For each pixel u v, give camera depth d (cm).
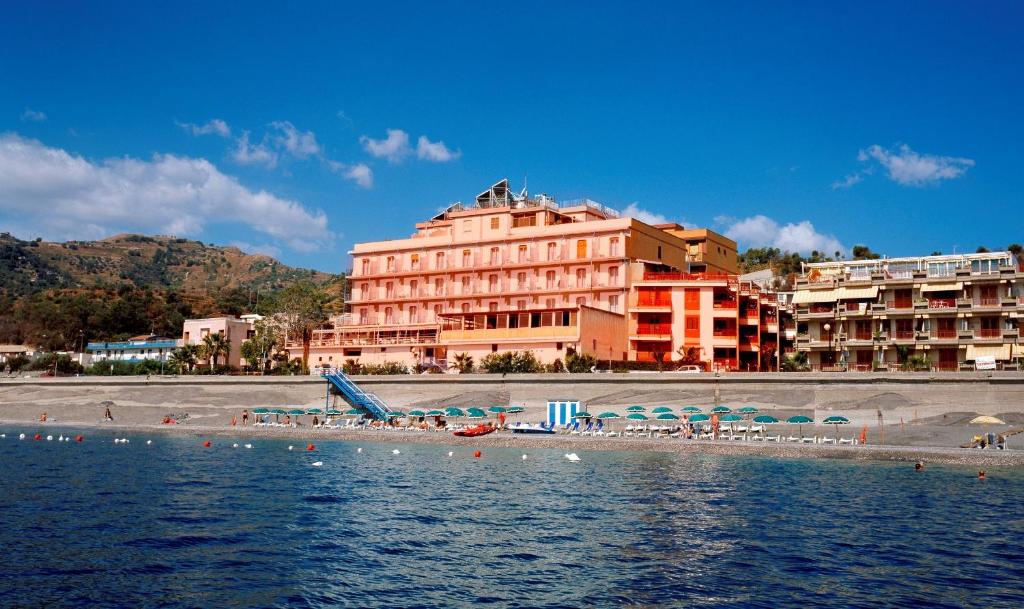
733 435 7775
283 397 10750
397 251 13088
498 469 5916
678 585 2861
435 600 2678
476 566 3095
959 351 9700
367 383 10444
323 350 12656
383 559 3189
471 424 9188
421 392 10081
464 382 9881
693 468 5941
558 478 5428
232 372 12925
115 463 6262
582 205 12712
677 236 13188
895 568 3083
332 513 4131
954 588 2831
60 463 6241
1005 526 3834
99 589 2742
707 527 3816
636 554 3294
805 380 8394
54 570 2955
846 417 7975
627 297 11262
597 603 2659
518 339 10750
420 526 3819
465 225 12694
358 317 13188
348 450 7344
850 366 10181
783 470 5819
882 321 10156
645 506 4353
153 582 2833
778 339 11012
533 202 12900
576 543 3481
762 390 8538
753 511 4209
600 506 4353
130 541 3434
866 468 5919
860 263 11631
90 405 11588
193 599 2658
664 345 11050
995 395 7575
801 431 7862
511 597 2716
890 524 3878
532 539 3553
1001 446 6812
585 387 9244
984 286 9712
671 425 8269
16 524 3747
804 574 3003
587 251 11631
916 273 10000
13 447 7669
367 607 2603
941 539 3562
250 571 2994
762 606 2631
